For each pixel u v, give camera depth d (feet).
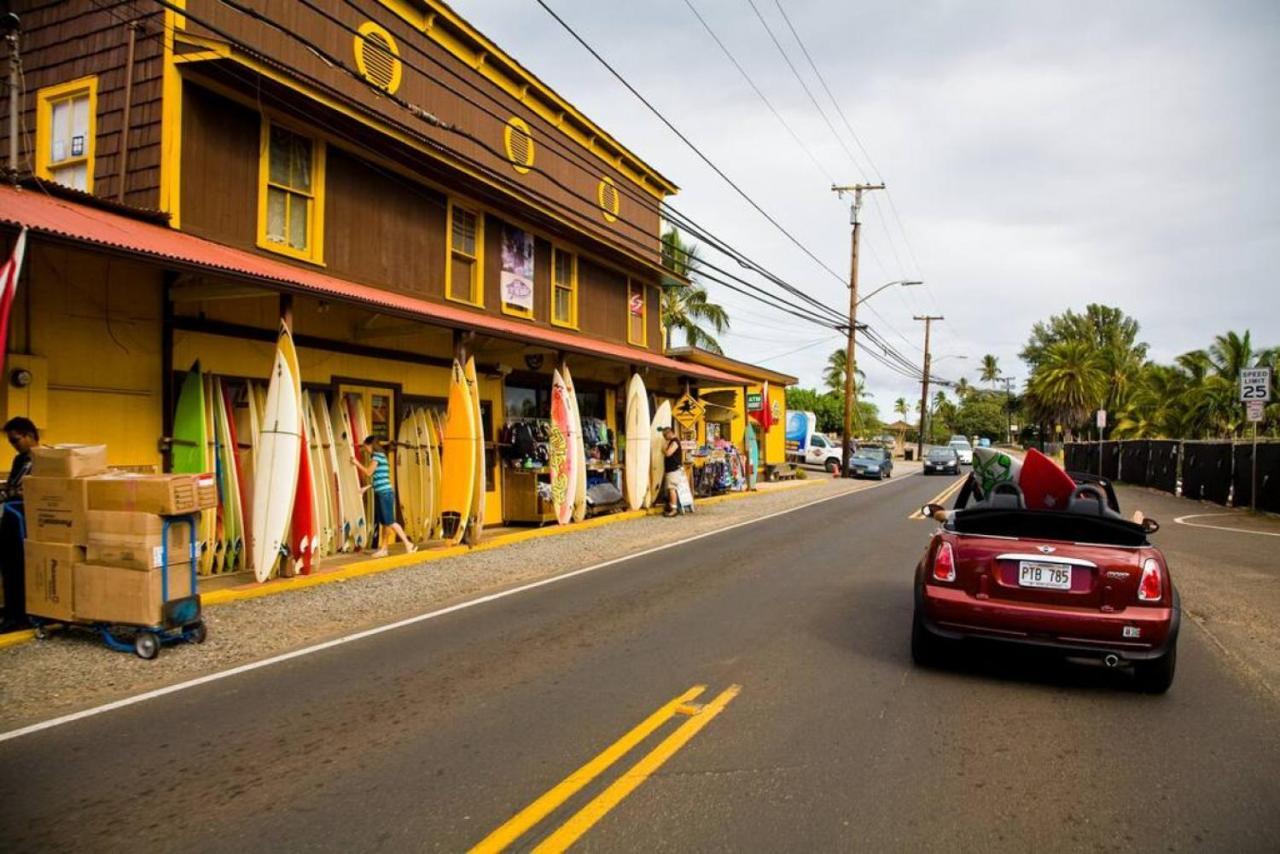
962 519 20.07
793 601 28.30
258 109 36.63
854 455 120.47
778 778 13.66
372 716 16.76
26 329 27.76
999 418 350.23
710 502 72.08
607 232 67.05
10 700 17.84
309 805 12.67
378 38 43.98
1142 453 98.02
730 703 17.44
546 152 59.16
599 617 26.02
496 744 15.16
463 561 37.76
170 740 15.46
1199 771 14.10
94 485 21.49
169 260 25.26
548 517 51.13
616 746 15.03
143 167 33.60
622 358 55.52
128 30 34.42
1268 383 61.93
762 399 92.58
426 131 47.47
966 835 11.76
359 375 41.75
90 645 22.17
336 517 37.65
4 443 26.71
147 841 11.51
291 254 38.29
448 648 22.30
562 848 11.34
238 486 32.78
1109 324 260.21
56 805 12.67
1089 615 17.75
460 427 40.75
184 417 31.78
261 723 16.37
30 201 26.63
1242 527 53.06
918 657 19.99
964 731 15.90
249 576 31.83
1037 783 13.55
